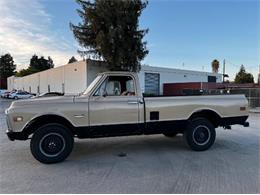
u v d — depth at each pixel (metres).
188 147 7.37
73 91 33.31
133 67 26.91
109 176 5.02
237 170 5.37
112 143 8.04
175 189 4.36
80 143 8.03
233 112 7.45
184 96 7.02
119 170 5.39
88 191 4.30
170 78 41.31
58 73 39.16
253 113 19.59
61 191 4.31
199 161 6.05
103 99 6.34
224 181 4.73
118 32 25.28
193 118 7.16
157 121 6.73
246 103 7.62
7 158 6.37
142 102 6.61
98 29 26.67
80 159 6.25
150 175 5.07
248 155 6.59
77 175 5.10
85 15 27.08
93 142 8.16
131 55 26.00
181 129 7.05
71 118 6.09
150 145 7.77
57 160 5.94
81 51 28.64
